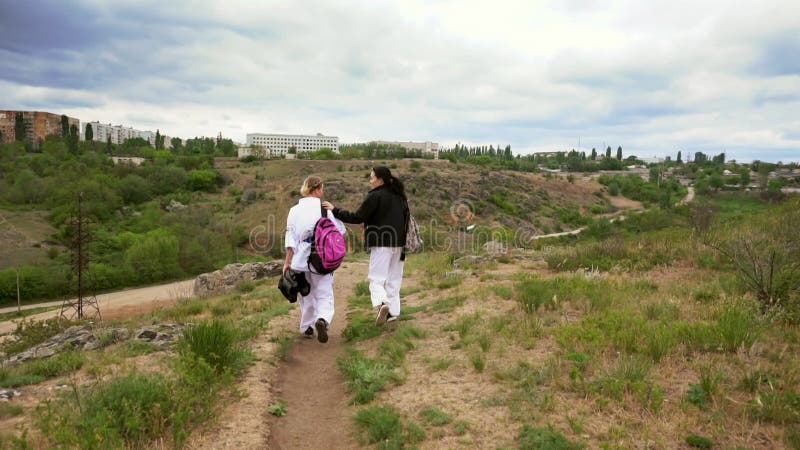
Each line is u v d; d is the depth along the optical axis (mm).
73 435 3051
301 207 5738
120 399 3592
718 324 4723
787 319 5051
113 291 53438
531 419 3408
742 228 11609
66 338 8062
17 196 91438
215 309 10258
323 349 5980
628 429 3199
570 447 2979
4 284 52312
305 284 5773
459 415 3605
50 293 55062
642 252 10094
